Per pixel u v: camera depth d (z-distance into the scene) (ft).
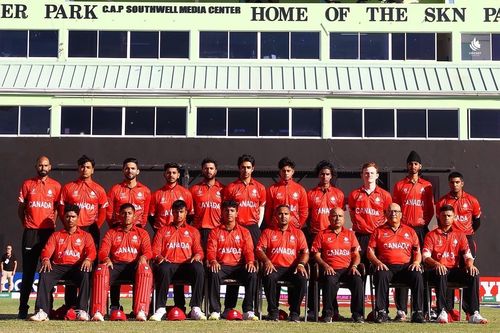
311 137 99.81
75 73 102.68
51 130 99.45
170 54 105.09
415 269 41.52
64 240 41.16
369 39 105.40
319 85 101.55
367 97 100.58
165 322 38.99
